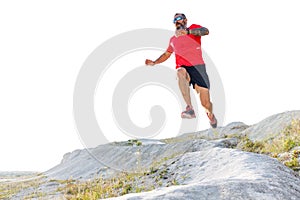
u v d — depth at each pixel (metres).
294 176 6.18
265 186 4.53
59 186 16.47
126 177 10.35
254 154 7.55
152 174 9.63
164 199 3.85
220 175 6.85
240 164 6.68
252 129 19.36
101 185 11.10
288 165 7.48
